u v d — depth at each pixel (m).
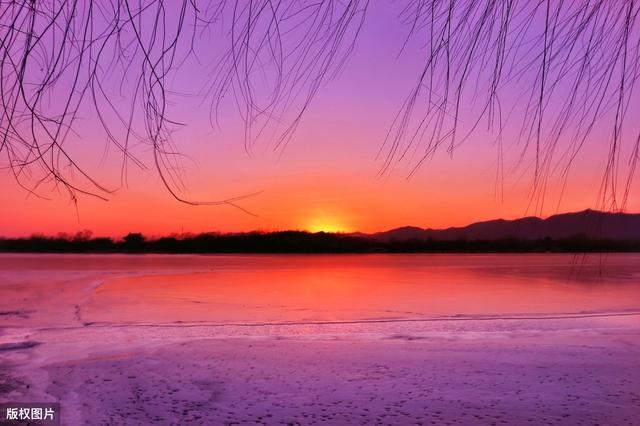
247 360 9.21
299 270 45.31
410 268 49.59
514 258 76.88
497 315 16.77
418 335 12.00
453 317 16.27
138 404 6.74
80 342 10.96
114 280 31.80
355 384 7.69
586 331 12.69
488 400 6.96
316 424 6.09
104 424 5.99
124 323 14.70
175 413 6.42
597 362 9.13
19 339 11.38
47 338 11.50
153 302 20.78
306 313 17.78
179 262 58.84
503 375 8.22
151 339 11.35
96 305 19.45
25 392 7.17
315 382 7.79
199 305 19.89
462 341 11.20
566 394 7.21
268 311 18.19
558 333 12.34
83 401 6.81
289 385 7.62
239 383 7.73
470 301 21.53
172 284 29.72
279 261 65.44
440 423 6.13
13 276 33.44
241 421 6.18
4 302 20.08
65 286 27.14
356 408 6.63
